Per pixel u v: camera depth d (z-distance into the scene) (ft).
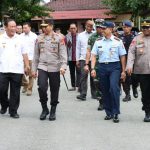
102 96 35.06
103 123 33.32
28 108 39.73
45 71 34.19
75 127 31.96
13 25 34.94
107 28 33.91
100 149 26.17
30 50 46.73
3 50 35.06
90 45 39.42
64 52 34.19
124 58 34.09
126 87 43.80
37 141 28.04
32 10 96.12
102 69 34.19
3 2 84.64
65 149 26.17
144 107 33.96
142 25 33.19
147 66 33.40
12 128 31.60
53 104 34.58
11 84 35.22
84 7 145.79
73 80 52.90
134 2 107.04
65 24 144.36
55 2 151.84
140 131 30.68
